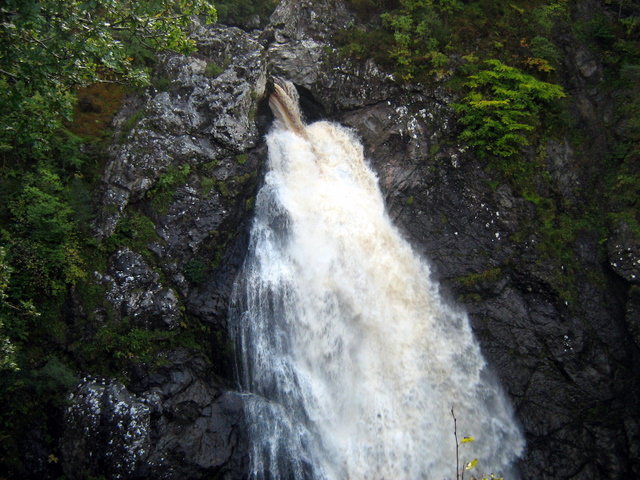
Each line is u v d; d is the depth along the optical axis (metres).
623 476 15.68
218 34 19.83
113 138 16.73
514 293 17.52
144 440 13.24
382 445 15.34
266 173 17.98
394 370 16.30
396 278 17.55
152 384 14.27
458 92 19.52
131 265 15.31
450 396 16.47
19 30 10.95
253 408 14.78
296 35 21.50
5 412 13.21
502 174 18.52
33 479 13.03
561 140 19.19
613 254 17.27
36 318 13.95
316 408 15.38
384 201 18.83
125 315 14.81
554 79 20.11
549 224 18.05
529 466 16.14
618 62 20.11
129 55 17.83
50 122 12.66
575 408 16.41
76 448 13.07
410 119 19.50
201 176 17.19
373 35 20.91
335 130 19.95
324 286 16.62
